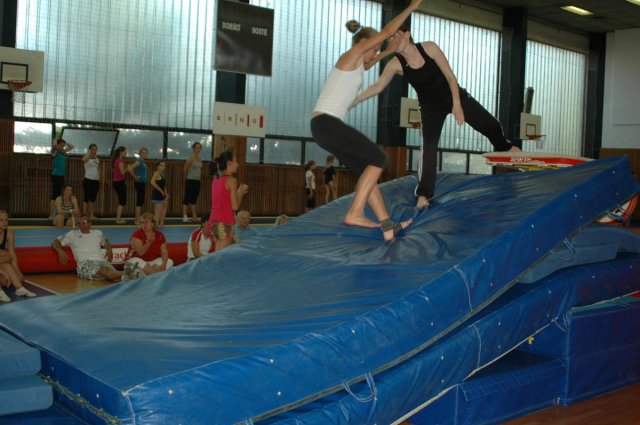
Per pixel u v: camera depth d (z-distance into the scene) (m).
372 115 15.09
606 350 3.98
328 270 3.47
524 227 3.51
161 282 3.65
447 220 4.04
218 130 9.94
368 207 4.66
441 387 3.08
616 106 18.72
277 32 13.45
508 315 3.35
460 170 16.81
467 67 16.36
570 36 18.53
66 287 6.60
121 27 11.69
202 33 12.59
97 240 7.34
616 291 4.04
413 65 4.18
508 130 16.88
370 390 2.74
